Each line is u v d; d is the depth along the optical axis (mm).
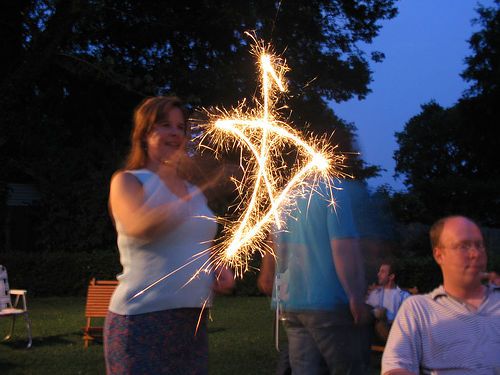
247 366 7719
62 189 18703
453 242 2900
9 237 19453
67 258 17016
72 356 8289
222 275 2943
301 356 3672
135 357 2697
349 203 3564
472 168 46000
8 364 7762
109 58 17672
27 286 16781
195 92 20812
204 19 20438
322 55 22328
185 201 2770
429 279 16547
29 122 19312
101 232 18438
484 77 33531
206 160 2895
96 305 9234
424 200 40719
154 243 2740
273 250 3697
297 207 3562
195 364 2834
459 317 2871
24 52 19844
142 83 18828
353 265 3523
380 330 3830
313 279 3578
